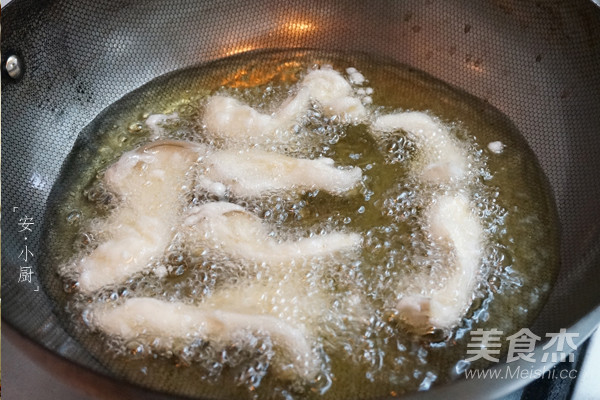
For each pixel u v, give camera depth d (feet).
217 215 0.97
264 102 1.16
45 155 1.06
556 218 1.01
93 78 1.13
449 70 1.19
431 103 1.16
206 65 1.21
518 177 1.06
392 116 1.11
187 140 1.09
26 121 1.05
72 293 0.93
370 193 1.04
